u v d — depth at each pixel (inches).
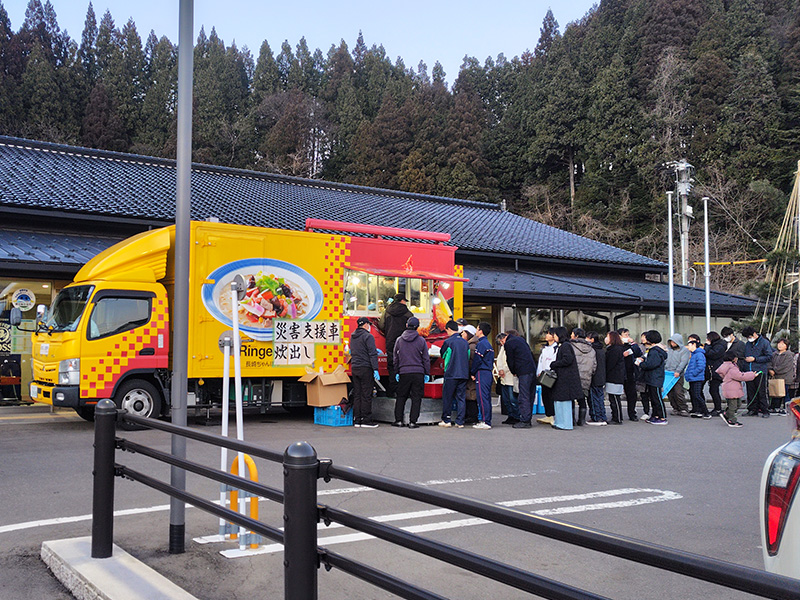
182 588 157.2
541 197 2119.8
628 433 457.1
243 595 157.4
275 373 466.9
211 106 2423.7
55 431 418.6
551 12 2755.9
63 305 438.9
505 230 969.5
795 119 1798.7
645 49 2089.1
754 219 1706.4
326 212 825.5
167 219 633.0
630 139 1927.9
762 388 596.4
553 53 2301.9
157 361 436.5
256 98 2640.3
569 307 780.0
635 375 550.6
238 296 203.0
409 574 180.9
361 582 175.3
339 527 224.8
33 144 762.2
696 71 1895.9
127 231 634.2
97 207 610.9
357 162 2167.8
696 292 933.2
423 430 451.8
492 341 745.6
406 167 2069.4
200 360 438.6
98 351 416.8
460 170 2049.7
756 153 1731.1
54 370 422.3
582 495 267.1
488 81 2753.4
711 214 1763.0
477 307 745.6
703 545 205.2
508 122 2364.7
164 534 206.4
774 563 101.2
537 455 358.3
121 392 425.7
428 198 1067.3
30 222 592.4
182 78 190.1
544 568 185.6
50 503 244.8
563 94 2155.5
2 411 518.0
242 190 844.6
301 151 2263.8
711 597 165.2
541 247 903.7
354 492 270.1
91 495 257.1
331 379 467.5
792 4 2057.1
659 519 233.9
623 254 981.2
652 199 1887.3
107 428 169.2
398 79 2696.9
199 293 439.8
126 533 207.3
